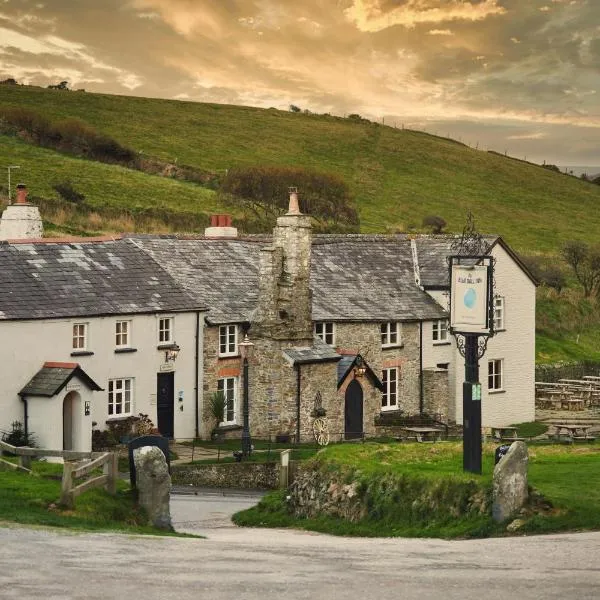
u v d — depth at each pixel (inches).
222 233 2972.4
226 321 2496.3
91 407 2207.2
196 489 2023.9
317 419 2517.2
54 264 2351.1
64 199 4584.2
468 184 7126.0
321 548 1160.8
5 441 2114.9
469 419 1449.3
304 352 2516.0
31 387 2148.1
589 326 4315.9
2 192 4313.5
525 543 1181.7
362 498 1480.1
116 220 4308.6
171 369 2413.9
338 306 2731.3
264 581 922.7
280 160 6860.2
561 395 3253.0
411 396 2807.6
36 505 1317.7
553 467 1583.4
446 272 2896.2
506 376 2974.9
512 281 2982.3
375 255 2965.1
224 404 2481.5
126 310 2330.2
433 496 1400.1
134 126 6924.2
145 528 1338.6
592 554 1085.8
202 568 979.9
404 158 7406.5
